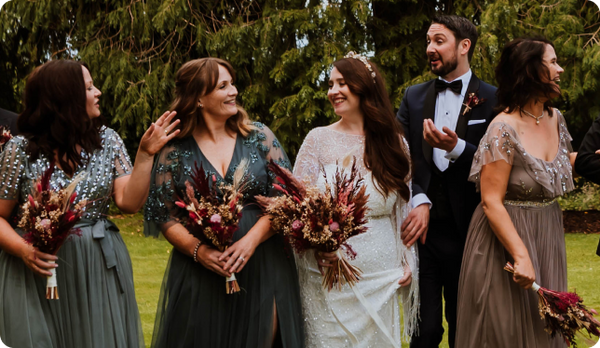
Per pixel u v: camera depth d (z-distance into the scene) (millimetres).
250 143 3109
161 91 10117
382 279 3184
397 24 10125
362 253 3129
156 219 3000
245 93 9914
